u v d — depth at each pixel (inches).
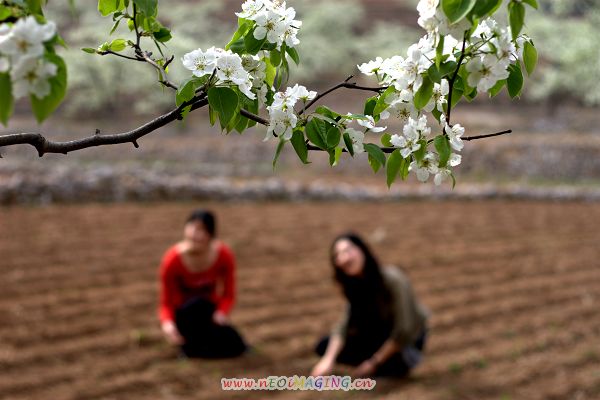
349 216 491.2
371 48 1417.3
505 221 503.2
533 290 319.6
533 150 970.1
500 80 60.9
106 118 1151.6
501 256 384.2
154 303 279.7
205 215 218.5
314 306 285.3
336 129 58.5
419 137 60.3
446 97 61.4
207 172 812.0
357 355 208.7
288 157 962.7
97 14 916.0
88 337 240.1
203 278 223.1
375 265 195.5
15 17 47.1
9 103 42.9
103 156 937.5
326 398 197.9
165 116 59.7
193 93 58.6
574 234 464.4
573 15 1266.0
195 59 58.6
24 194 458.3
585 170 968.3
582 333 263.7
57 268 316.8
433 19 53.3
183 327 223.0
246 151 957.2
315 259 360.8
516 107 1283.2
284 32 63.8
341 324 212.5
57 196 469.7
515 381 214.4
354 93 1254.3
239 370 219.3
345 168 898.1
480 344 248.8
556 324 272.5
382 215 503.2
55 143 55.5
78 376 208.2
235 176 802.8
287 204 533.3
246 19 64.6
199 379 210.8
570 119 1210.0
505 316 280.4
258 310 277.3
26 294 279.1
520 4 51.8
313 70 1350.9
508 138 1026.1
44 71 42.5
